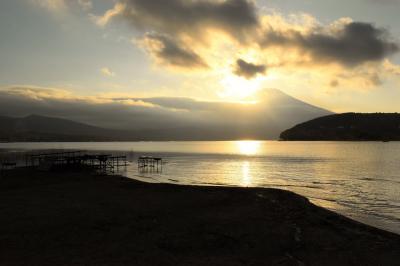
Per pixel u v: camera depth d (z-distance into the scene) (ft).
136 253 49.01
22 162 268.21
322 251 52.65
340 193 128.36
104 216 71.26
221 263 45.96
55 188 115.75
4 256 46.98
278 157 391.04
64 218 68.69
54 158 201.77
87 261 45.39
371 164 278.67
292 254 50.96
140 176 188.24
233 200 95.20
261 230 63.57
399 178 180.65
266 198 99.25
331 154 445.37
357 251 52.90
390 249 54.03
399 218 85.30
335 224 70.03
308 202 94.07
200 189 116.26
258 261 47.37
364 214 90.12
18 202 86.79
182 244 53.93
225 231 62.28
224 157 392.47
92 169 202.49
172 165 272.31
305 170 229.45
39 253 48.32
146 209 80.53
